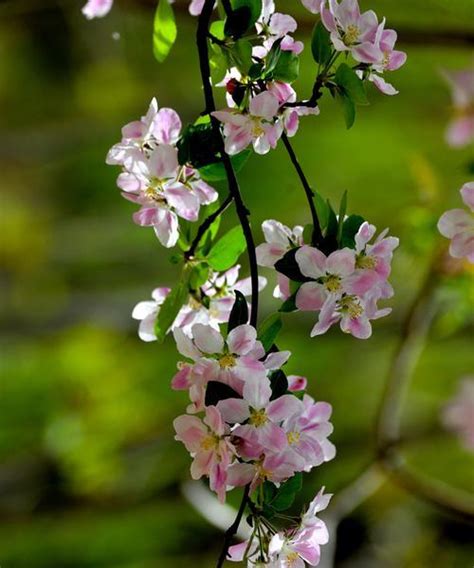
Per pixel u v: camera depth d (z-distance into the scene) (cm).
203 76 148
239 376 142
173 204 146
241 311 145
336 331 436
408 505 408
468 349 415
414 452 397
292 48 149
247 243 146
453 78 251
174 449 410
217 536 405
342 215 145
